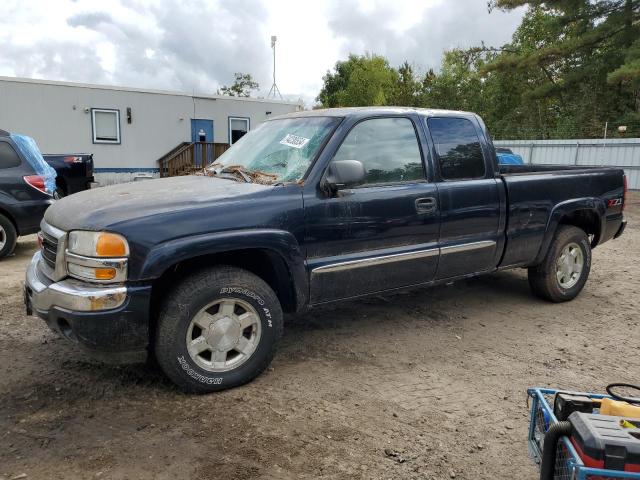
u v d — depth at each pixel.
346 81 49.31
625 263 7.66
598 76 23.50
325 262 3.86
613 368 4.04
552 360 4.16
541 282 5.47
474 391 3.62
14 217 7.54
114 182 18.88
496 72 26.97
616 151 19.09
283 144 4.23
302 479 2.64
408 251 4.27
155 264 3.16
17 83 16.78
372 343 4.43
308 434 3.03
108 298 3.09
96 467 2.69
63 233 3.31
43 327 4.62
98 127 18.39
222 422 3.13
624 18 21.20
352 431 3.07
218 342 3.46
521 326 4.91
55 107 17.52
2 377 3.66
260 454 2.83
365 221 4.00
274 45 24.14
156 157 19.66
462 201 4.57
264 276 3.89
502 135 29.80
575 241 5.53
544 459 2.18
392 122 4.33
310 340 4.48
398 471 2.72
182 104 19.91
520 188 4.97
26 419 3.13
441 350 4.32
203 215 3.35
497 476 2.72
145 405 3.31
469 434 3.09
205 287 3.34
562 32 24.34
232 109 21.03
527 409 3.38
